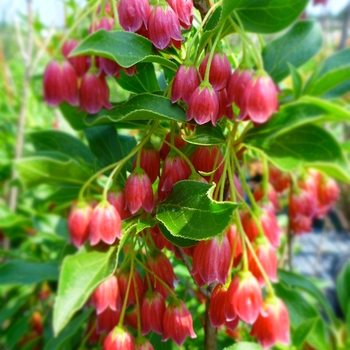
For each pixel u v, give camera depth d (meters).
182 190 0.10
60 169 0.14
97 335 0.16
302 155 0.13
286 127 0.13
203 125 0.11
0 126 0.47
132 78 0.13
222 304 0.11
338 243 0.56
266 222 0.13
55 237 0.25
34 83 0.43
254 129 0.13
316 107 0.13
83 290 0.10
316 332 0.21
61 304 0.10
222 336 0.16
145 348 0.11
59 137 0.17
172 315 0.11
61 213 0.34
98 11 0.14
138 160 0.11
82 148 0.17
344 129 0.45
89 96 0.13
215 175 0.11
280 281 0.20
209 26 0.11
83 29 0.18
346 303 0.25
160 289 0.12
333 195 0.22
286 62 0.16
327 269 0.54
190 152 0.12
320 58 0.52
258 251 0.12
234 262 0.12
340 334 0.25
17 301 0.28
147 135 0.11
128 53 0.11
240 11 0.12
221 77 0.11
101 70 0.12
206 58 0.11
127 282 0.12
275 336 0.12
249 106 0.11
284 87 0.21
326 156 0.13
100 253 0.11
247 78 0.11
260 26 0.12
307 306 0.20
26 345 0.27
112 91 0.24
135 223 0.11
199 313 0.16
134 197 0.11
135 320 0.12
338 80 0.15
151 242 0.12
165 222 0.10
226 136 0.12
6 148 0.42
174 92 0.11
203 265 0.10
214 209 0.09
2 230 0.33
